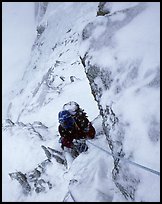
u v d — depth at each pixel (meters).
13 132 9.49
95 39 5.05
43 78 20.47
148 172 3.63
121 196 4.34
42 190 6.25
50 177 6.37
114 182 4.56
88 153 5.82
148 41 4.27
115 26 4.87
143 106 3.87
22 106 21.72
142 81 4.06
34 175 6.70
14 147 8.70
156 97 3.79
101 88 4.75
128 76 4.28
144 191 3.63
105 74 4.65
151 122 3.72
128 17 4.82
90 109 10.36
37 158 7.84
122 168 4.11
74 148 6.17
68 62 17.66
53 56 23.39
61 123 5.81
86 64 5.04
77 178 5.20
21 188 6.71
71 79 14.58
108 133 4.54
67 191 5.58
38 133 9.00
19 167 7.85
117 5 5.43
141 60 4.19
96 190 4.70
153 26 4.35
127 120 4.03
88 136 5.93
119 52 4.54
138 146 3.81
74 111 5.77
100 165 5.16
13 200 6.60
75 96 12.40
